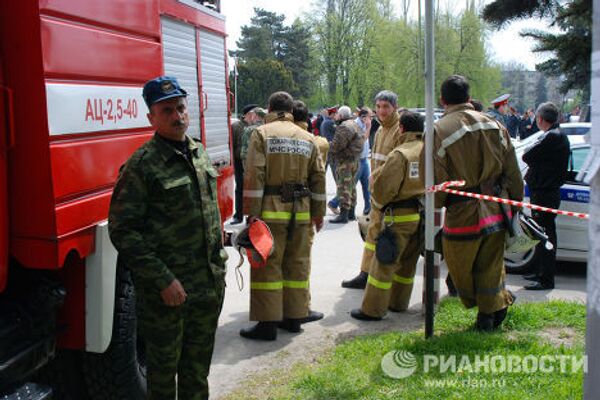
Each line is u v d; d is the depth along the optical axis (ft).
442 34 153.58
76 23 10.07
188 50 16.60
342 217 35.81
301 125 18.15
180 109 10.13
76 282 10.80
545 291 22.11
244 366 15.33
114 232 9.75
